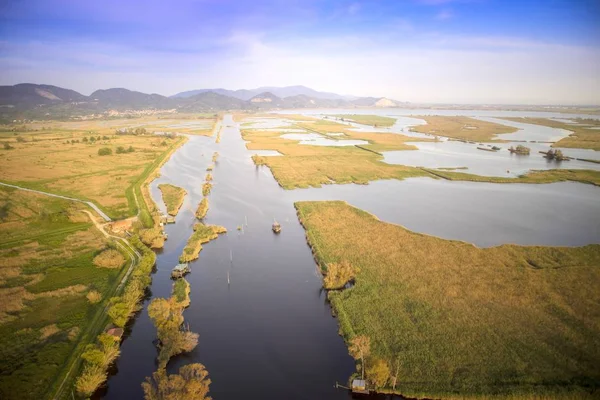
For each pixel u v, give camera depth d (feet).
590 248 292.61
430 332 196.54
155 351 195.83
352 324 208.03
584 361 172.76
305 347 197.36
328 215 370.94
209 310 228.43
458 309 215.31
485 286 238.89
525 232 337.11
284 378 177.37
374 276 254.06
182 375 164.25
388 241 309.63
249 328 212.23
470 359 176.96
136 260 285.64
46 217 364.17
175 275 263.90
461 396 158.20
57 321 210.18
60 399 158.92
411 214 384.06
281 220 369.91
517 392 157.28
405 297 228.84
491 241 318.45
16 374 170.19
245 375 178.91
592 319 202.69
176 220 371.76
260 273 270.87
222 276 266.98
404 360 178.70
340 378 177.47
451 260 275.39
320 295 244.42
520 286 238.07
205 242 319.06
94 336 198.80
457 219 369.71
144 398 165.58
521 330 195.62
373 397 165.78
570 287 235.81
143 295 241.14
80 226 348.79
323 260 279.28
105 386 173.58
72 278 256.32
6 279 252.42
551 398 155.22
